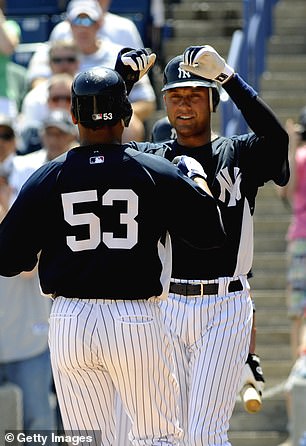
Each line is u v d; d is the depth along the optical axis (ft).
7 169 96.63
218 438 64.95
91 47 121.60
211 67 63.57
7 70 121.60
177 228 58.13
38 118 118.32
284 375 116.06
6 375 98.17
